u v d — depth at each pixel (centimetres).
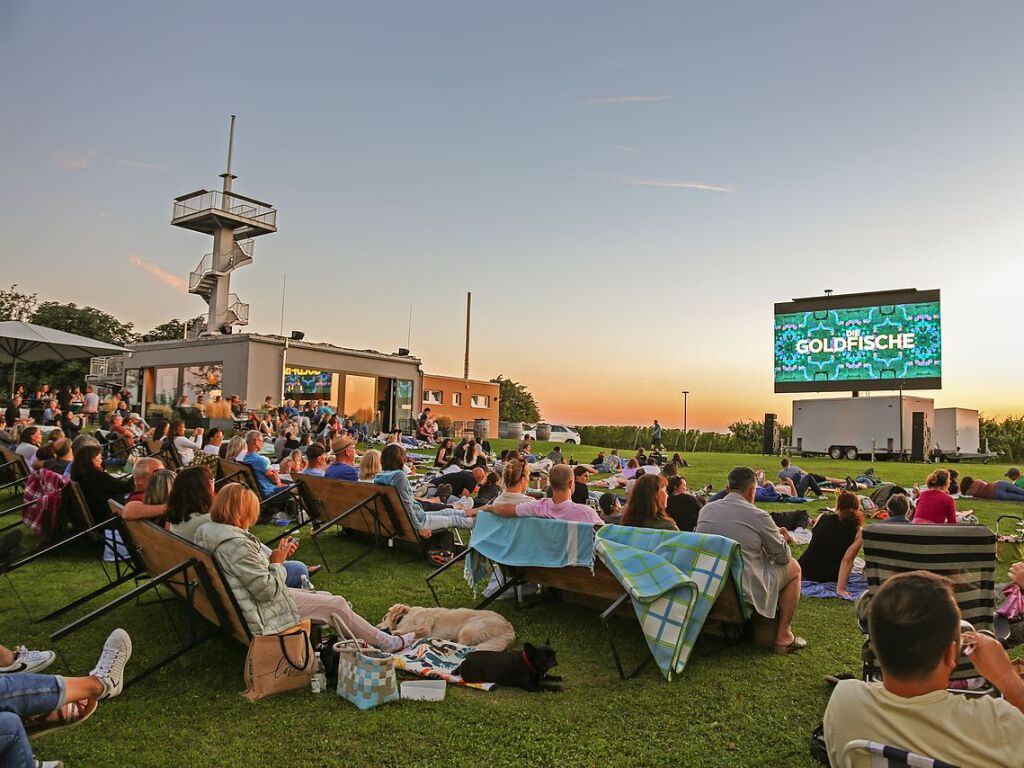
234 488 472
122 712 419
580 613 643
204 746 379
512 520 627
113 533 706
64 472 968
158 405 3209
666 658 482
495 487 1153
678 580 492
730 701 448
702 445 4969
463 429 3869
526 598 686
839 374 3759
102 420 2483
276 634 447
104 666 396
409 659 511
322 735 393
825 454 3653
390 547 905
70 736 386
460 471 1218
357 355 3491
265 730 398
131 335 6056
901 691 225
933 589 225
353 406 3472
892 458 3488
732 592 508
